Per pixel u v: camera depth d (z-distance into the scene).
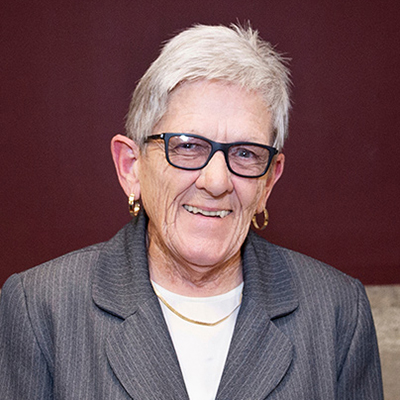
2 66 3.76
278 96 1.55
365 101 3.96
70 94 3.82
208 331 1.65
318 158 4.01
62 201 3.94
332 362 1.67
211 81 1.48
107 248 1.75
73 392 1.54
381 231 4.12
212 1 3.77
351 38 3.88
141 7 3.76
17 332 1.62
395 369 3.73
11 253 3.96
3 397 1.61
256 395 1.56
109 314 1.61
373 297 4.08
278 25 3.83
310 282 1.78
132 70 3.81
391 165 4.05
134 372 1.54
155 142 1.53
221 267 1.68
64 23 3.74
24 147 3.87
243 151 1.51
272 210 4.04
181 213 1.55
